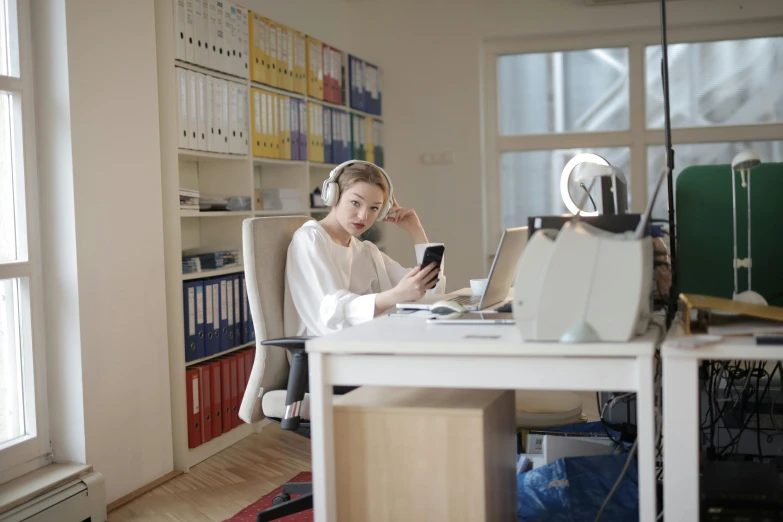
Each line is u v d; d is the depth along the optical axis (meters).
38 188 2.66
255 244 2.29
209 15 3.43
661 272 1.91
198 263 3.40
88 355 2.70
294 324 2.36
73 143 2.63
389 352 1.51
